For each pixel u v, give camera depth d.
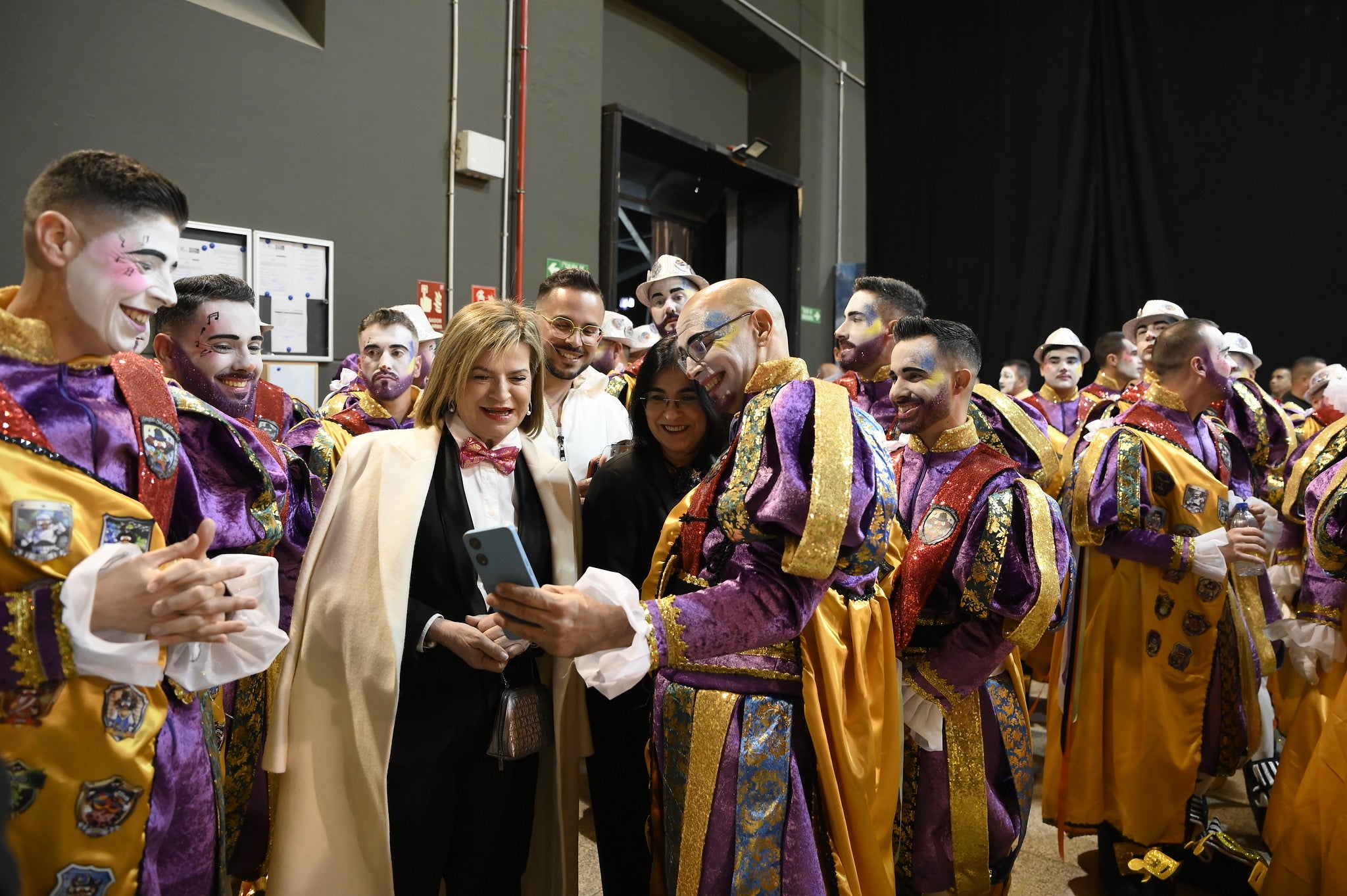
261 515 1.46
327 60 4.39
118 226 1.13
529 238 5.45
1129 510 2.37
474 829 1.66
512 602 1.13
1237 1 7.14
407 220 4.79
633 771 1.93
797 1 8.39
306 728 1.56
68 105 3.49
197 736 1.29
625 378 3.59
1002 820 1.81
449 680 1.63
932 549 1.70
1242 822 3.13
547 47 5.52
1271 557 2.80
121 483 1.18
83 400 1.15
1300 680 2.68
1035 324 8.22
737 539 1.26
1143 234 7.67
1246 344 4.33
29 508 1.04
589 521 1.92
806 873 1.30
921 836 1.78
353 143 4.52
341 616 1.58
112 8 3.61
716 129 8.41
